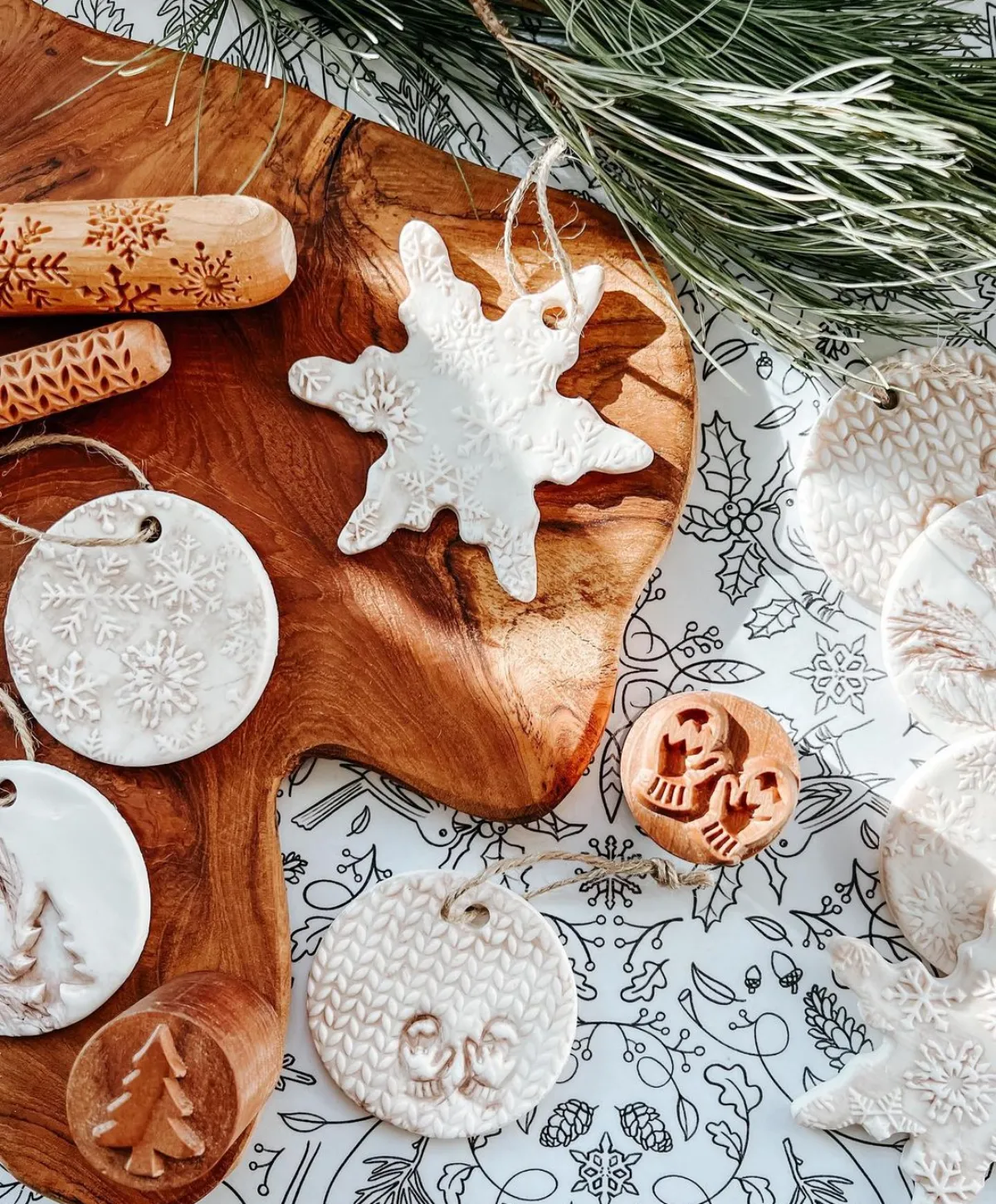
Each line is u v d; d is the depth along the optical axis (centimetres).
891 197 41
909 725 46
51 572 44
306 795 45
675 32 41
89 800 43
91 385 43
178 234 42
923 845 45
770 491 47
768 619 46
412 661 44
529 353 44
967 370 46
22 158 45
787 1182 45
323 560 45
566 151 46
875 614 47
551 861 45
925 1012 45
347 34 47
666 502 45
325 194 45
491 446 44
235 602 44
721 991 45
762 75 43
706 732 43
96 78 45
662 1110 45
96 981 43
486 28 43
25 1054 43
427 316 44
